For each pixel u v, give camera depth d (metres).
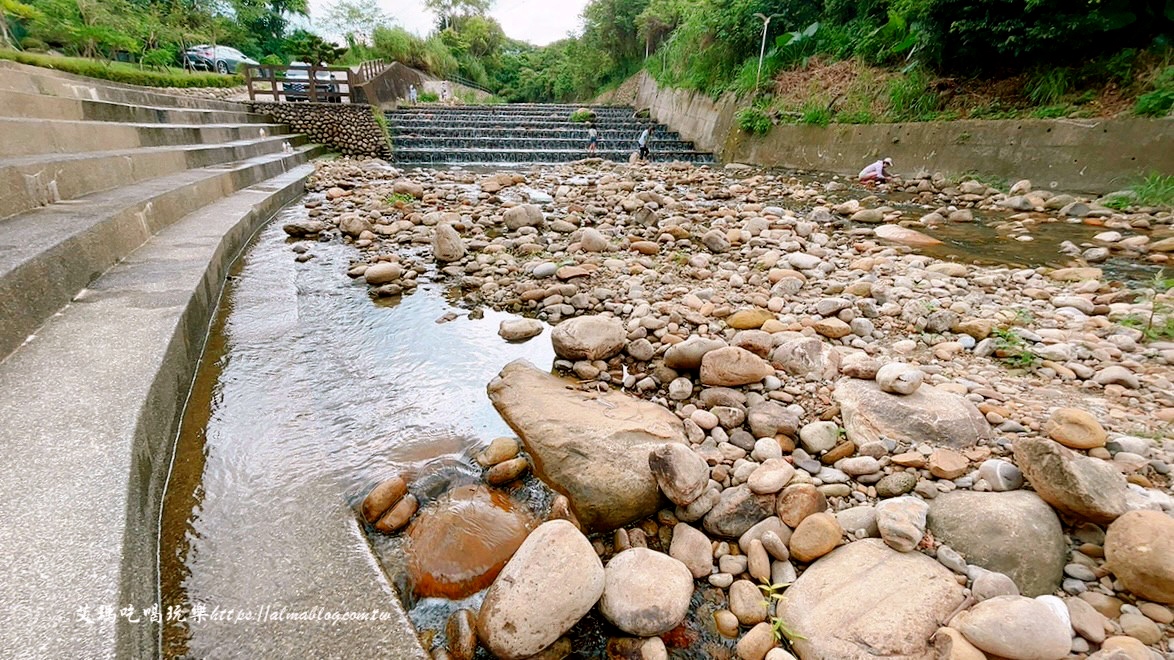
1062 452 1.41
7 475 1.22
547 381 2.30
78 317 2.07
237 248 3.89
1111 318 2.81
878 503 1.56
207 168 5.58
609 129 14.30
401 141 12.27
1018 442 1.53
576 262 3.93
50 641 0.89
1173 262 3.76
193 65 15.93
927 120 7.28
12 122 3.44
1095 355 2.35
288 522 1.52
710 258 4.11
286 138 9.68
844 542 1.45
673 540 1.52
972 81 7.17
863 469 1.68
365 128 11.20
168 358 1.85
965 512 1.43
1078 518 1.40
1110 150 5.41
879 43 8.49
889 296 3.14
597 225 5.20
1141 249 4.03
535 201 6.31
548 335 2.88
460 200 6.25
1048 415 1.89
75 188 3.31
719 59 12.29
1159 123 5.05
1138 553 1.21
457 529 1.53
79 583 0.99
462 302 3.31
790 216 5.30
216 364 2.42
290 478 1.71
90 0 10.79
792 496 1.52
